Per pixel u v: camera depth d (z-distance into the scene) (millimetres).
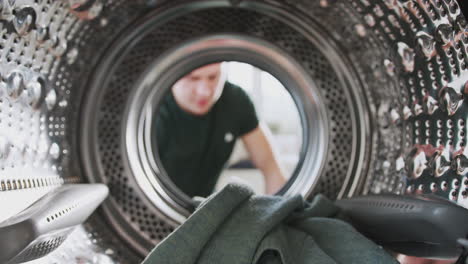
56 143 1023
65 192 819
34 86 866
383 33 1028
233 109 2352
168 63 1214
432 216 773
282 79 1260
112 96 1186
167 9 1188
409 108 1012
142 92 1200
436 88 874
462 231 733
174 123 2350
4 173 718
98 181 1157
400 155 1060
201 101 2266
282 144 5316
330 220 904
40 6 792
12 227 579
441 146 863
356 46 1177
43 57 885
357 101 1223
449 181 826
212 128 2377
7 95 742
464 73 757
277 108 5301
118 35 1187
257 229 817
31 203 760
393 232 893
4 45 705
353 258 782
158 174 1208
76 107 1151
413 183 985
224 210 848
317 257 775
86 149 1160
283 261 761
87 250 968
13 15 696
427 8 799
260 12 1222
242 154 3928
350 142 1216
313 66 1235
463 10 700
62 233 754
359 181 1200
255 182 3975
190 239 789
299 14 1217
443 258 768
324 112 1224
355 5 1045
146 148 1208
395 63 1031
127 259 1083
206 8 1211
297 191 1208
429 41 847
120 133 1178
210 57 1243
